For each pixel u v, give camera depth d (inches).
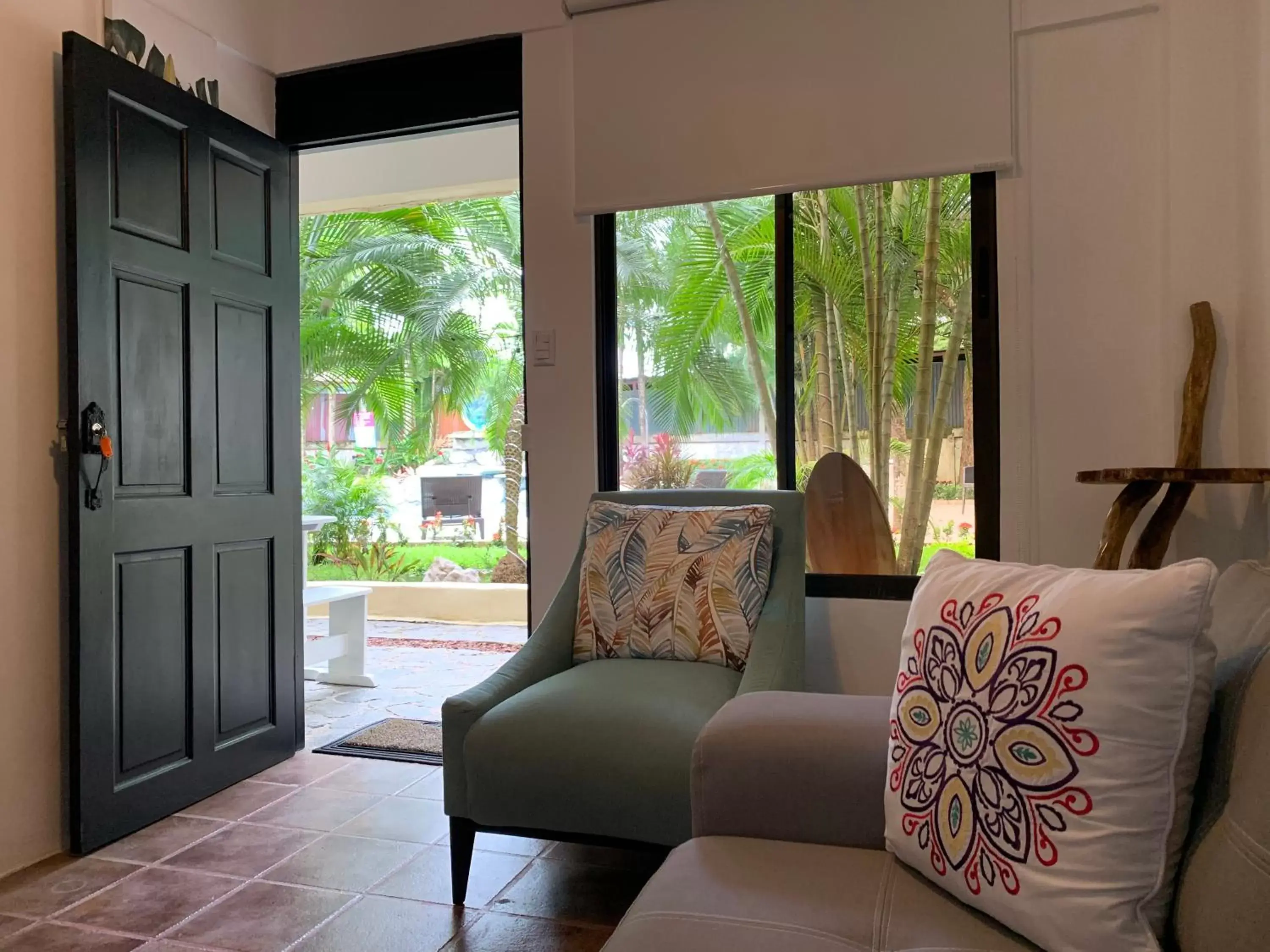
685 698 75.4
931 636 47.1
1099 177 98.4
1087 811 37.0
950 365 106.7
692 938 39.8
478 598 247.3
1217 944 32.4
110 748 92.7
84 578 89.9
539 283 117.0
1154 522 86.5
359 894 80.1
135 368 97.0
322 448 328.8
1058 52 99.7
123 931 73.9
